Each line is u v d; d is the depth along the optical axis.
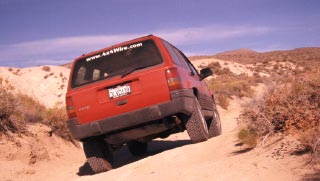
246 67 64.00
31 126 11.31
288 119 6.57
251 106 7.47
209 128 10.64
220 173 5.72
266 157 5.90
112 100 8.02
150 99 7.92
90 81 8.31
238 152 6.75
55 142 11.70
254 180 5.17
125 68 8.32
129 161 10.38
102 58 8.59
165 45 8.63
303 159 5.36
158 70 7.96
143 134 8.56
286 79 7.86
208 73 11.11
